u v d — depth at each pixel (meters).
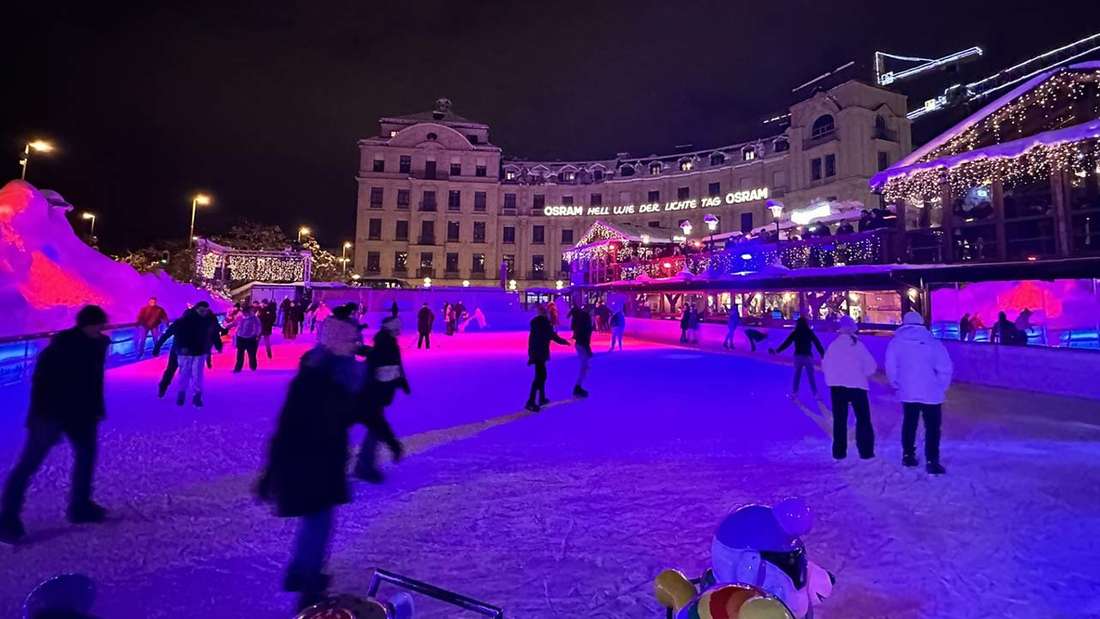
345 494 3.11
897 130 43.38
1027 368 11.27
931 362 5.50
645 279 27.56
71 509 3.99
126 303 15.58
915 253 16.14
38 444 3.82
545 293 45.94
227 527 3.98
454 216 60.00
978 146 14.94
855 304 20.75
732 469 5.57
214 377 11.73
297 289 37.53
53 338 4.01
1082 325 15.34
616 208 60.28
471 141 62.84
